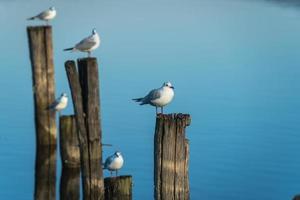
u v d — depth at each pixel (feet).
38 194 67.51
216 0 182.39
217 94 99.40
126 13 163.53
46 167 73.87
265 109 91.76
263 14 163.32
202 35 141.08
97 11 165.58
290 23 152.66
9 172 71.56
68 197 68.13
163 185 52.03
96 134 61.11
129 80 105.81
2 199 65.62
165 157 51.78
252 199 65.00
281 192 67.05
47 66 74.79
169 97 58.03
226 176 70.03
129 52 124.06
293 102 94.94
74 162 72.74
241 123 86.02
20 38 136.98
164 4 176.55
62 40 133.69
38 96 75.05
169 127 51.55
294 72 111.86
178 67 114.32
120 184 59.11
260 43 133.80
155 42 133.18
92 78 60.90
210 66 115.85
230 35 141.18
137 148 77.51
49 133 75.61
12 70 112.98
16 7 172.04
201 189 66.80
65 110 90.53
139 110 91.35
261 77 108.78
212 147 77.97
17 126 85.20
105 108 91.97
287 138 80.69
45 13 90.27
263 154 75.72
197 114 89.76
